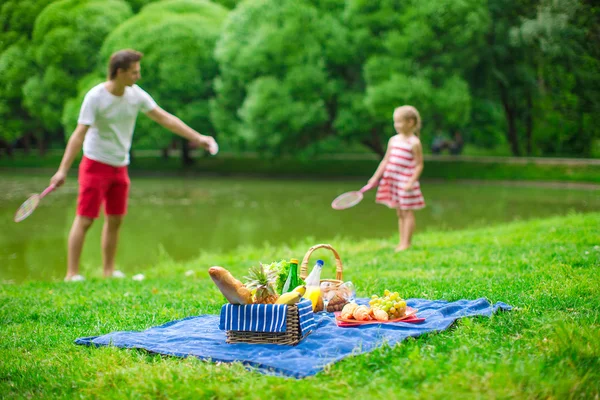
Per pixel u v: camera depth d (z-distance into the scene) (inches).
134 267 463.2
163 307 261.3
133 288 332.5
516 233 455.8
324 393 148.4
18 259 489.1
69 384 167.3
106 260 403.5
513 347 172.4
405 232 427.2
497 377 148.9
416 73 1195.9
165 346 187.2
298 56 1261.1
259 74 1333.7
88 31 1467.8
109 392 158.6
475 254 366.6
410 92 1143.6
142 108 383.9
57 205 828.0
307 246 498.0
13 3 1533.0
